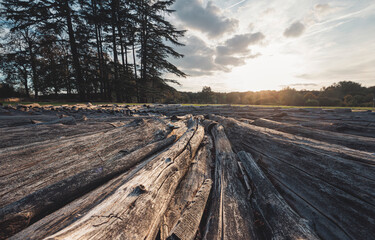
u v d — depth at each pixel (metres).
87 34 22.05
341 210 1.76
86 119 5.00
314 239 1.40
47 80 19.23
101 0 21.05
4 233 1.50
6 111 5.86
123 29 23.09
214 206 2.07
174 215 1.99
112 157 3.03
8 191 1.88
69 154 2.71
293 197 2.26
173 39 25.28
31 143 2.72
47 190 1.90
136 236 1.32
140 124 4.39
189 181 2.73
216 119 8.16
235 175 2.77
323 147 2.59
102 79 21.83
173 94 27.69
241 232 1.62
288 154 2.88
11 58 20.34
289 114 7.69
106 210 1.44
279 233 1.57
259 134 4.01
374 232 1.46
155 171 2.21
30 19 17.48
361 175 1.85
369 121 4.78
